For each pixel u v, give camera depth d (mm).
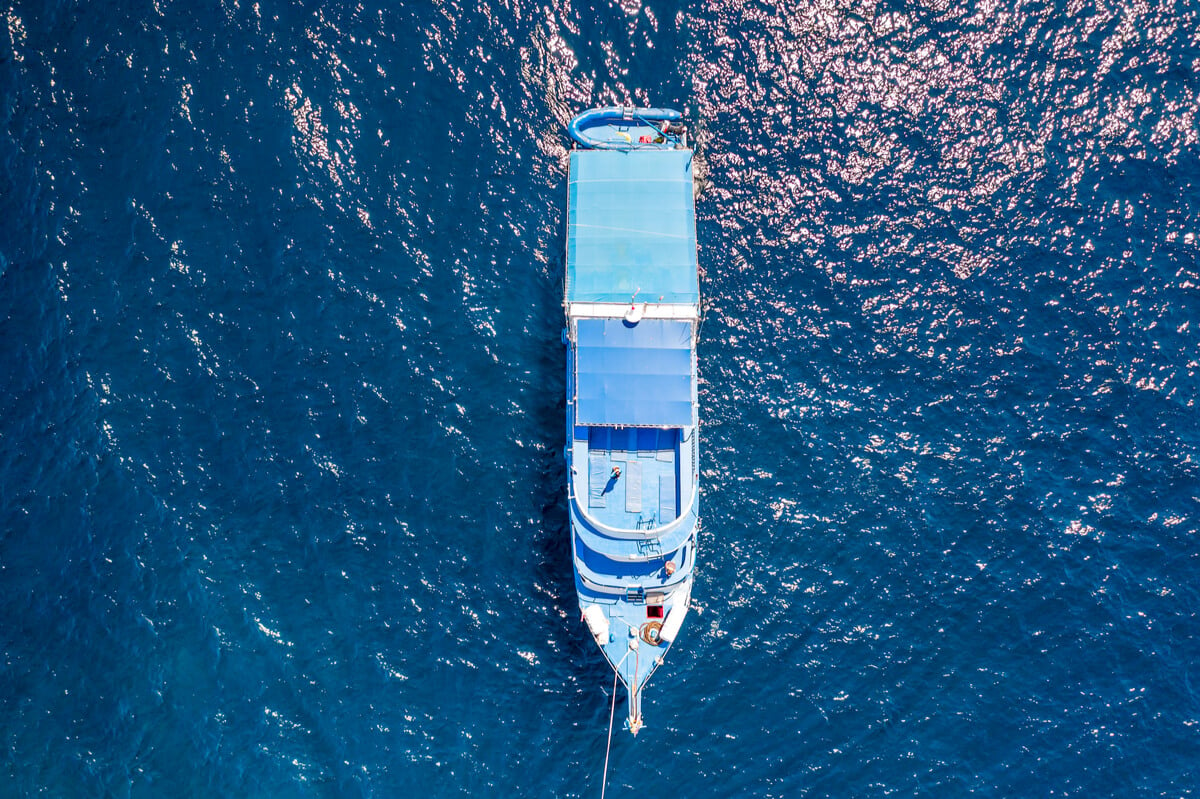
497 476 57406
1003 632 55031
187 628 54031
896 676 54250
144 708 52750
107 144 61500
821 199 62562
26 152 61125
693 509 53438
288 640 54094
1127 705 53688
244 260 60156
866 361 59938
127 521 55688
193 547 55406
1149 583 55938
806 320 60469
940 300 61000
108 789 51594
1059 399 59281
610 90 63875
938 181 63000
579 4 64375
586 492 54219
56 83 62219
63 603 54312
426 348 59312
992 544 56688
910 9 64688
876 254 61719
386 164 62000
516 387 58906
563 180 62250
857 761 52844
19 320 58750
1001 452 58375
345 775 52156
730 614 55156
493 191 61906
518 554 56094
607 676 54031
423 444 57719
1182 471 57875
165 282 59594
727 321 60219
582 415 53594
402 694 53438
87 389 57625
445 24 64125
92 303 59094
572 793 52156
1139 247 61812
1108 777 52500
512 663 54125
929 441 58562
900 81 64312
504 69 63750
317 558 55562
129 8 63375
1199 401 59062
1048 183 62875
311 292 59812
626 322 54656
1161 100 63938
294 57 63156
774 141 63375
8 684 53062
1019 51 64562
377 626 54500
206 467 56812
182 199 60875
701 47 64438
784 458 57969
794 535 56594
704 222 61875
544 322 60125
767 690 53938
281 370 58531
